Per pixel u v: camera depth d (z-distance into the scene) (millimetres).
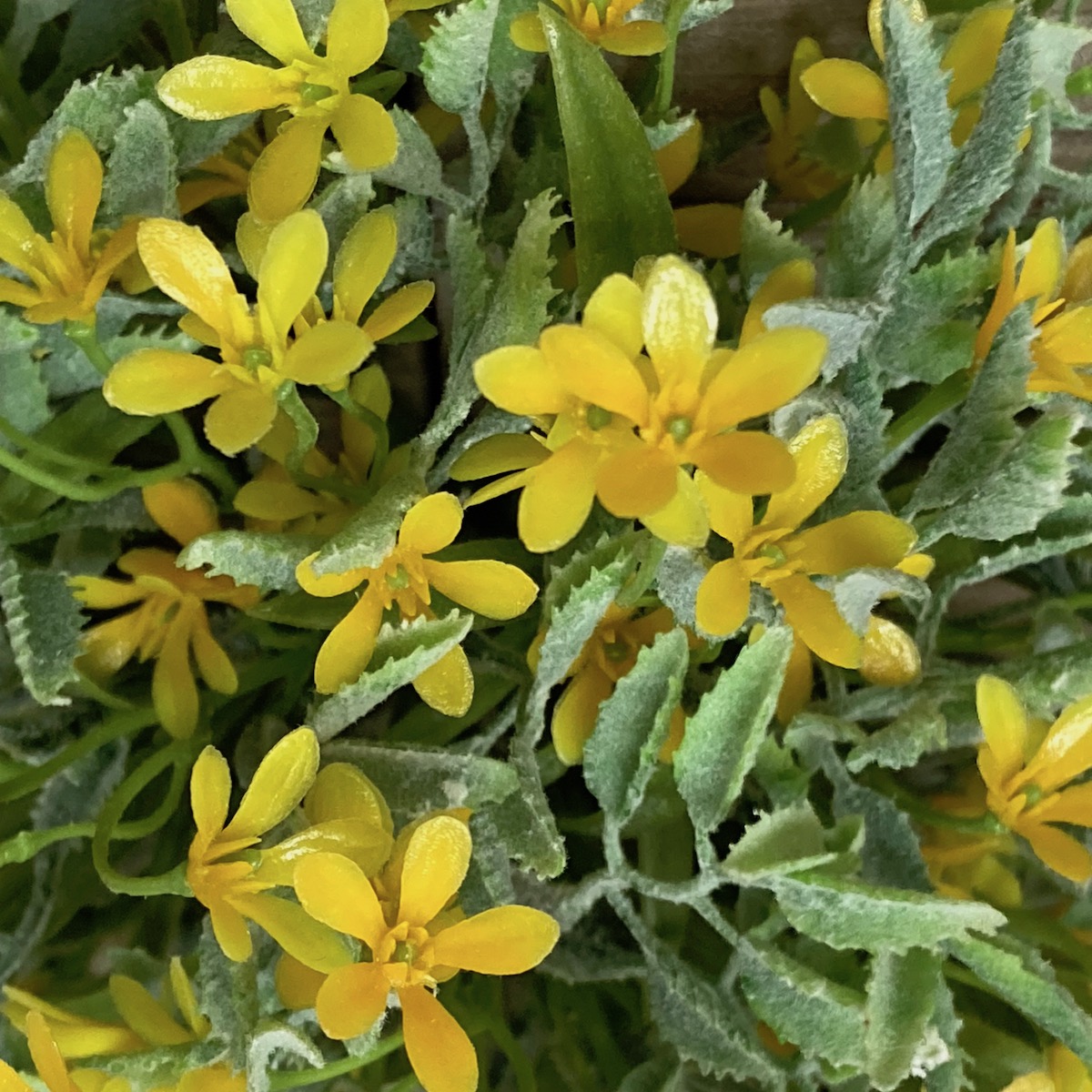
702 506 198
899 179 218
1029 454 213
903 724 226
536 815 221
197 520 248
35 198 231
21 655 220
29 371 232
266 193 220
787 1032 229
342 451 257
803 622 218
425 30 240
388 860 219
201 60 219
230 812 245
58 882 250
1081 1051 227
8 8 250
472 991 253
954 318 244
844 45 268
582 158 225
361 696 216
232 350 211
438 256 260
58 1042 230
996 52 234
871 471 230
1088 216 250
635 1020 265
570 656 221
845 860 228
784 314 209
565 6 228
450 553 240
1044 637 249
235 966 217
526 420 218
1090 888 253
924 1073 230
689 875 251
